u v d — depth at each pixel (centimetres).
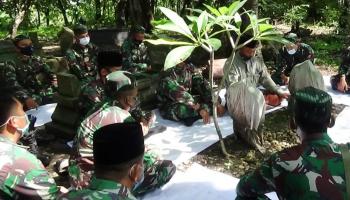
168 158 361
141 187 301
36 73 524
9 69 484
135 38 589
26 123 207
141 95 470
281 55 564
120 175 155
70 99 404
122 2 1028
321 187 166
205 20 286
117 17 1049
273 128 411
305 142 177
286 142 382
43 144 414
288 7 937
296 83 399
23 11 1071
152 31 821
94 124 269
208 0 858
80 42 556
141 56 596
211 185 317
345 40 900
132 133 156
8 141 198
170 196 305
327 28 1098
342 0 991
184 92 435
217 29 661
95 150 155
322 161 168
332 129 411
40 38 1233
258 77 437
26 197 194
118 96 276
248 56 412
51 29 1421
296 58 560
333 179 166
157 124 437
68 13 1538
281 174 176
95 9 1498
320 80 396
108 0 1434
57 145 411
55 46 1052
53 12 1543
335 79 528
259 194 199
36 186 196
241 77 414
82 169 272
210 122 437
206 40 283
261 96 354
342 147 173
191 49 273
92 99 352
